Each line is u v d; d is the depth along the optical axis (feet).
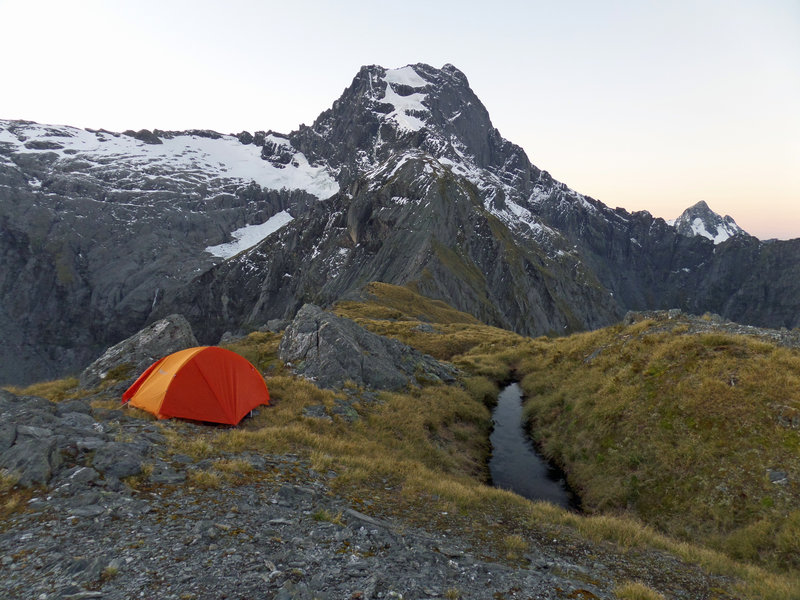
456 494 42.98
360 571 24.00
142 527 25.84
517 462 71.46
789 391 54.13
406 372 98.22
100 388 69.10
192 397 54.65
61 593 19.29
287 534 27.63
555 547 35.01
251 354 93.66
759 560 39.55
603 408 71.26
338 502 35.76
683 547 38.29
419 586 23.57
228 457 40.91
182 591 20.16
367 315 240.12
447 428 77.82
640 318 101.86
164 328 83.30
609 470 59.93
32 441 32.22
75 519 25.77
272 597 20.39
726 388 58.95
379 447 57.93
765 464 47.75
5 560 21.54
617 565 32.83
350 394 76.79
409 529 32.91
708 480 49.80
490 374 119.96
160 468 34.60
